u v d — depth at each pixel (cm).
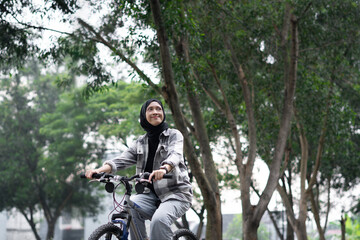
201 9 1238
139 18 1041
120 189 2188
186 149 1080
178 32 1019
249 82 1467
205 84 1432
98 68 1300
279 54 1423
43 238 4859
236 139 1428
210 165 1291
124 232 406
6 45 1172
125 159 459
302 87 1424
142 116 452
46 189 3303
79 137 3142
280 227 2362
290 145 1573
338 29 1383
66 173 3175
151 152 453
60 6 1138
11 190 3306
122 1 1012
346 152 1642
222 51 1339
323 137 1584
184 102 1747
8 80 3362
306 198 1678
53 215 3659
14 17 1138
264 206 1330
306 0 1285
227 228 6806
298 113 1526
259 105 1511
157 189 436
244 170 1392
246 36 1330
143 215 437
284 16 1395
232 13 1248
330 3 1309
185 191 439
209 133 1578
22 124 3434
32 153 3403
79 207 3509
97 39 1239
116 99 3102
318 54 1466
